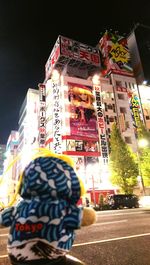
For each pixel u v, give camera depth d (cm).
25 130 5038
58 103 3675
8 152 7712
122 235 707
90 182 3412
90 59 4891
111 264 411
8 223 135
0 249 567
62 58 4728
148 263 410
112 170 2862
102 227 891
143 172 2764
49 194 130
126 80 4781
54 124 3538
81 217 130
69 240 132
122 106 4431
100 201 2650
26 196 136
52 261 126
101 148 3706
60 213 127
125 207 2466
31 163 141
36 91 5319
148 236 675
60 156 150
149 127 4456
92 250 522
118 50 5009
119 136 2994
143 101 4672
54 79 3831
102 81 4644
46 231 124
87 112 3919
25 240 124
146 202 2694
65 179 134
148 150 2752
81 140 3675
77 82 4072
